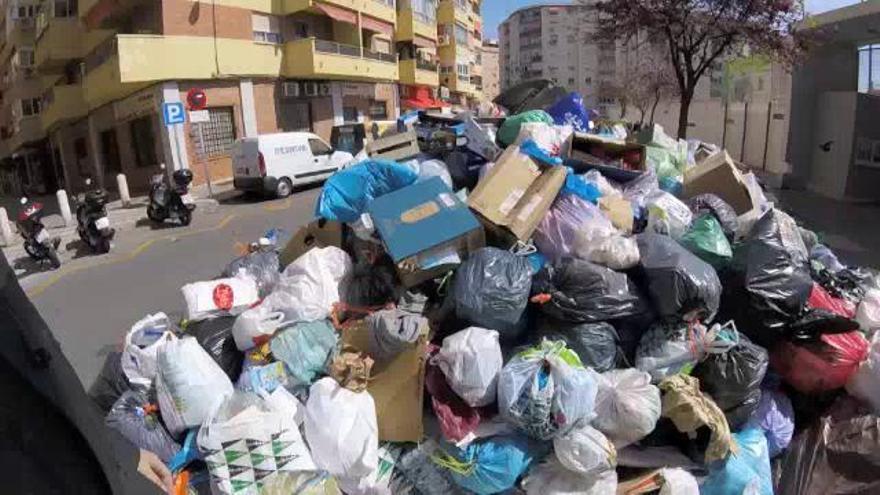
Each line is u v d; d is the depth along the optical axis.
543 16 88.38
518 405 2.80
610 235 3.57
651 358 3.17
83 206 10.80
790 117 13.41
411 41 33.62
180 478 2.81
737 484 2.87
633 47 18.61
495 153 4.74
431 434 3.01
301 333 3.27
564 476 2.81
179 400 2.98
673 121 23.22
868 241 8.41
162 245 11.19
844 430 3.12
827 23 12.12
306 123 24.69
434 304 3.55
